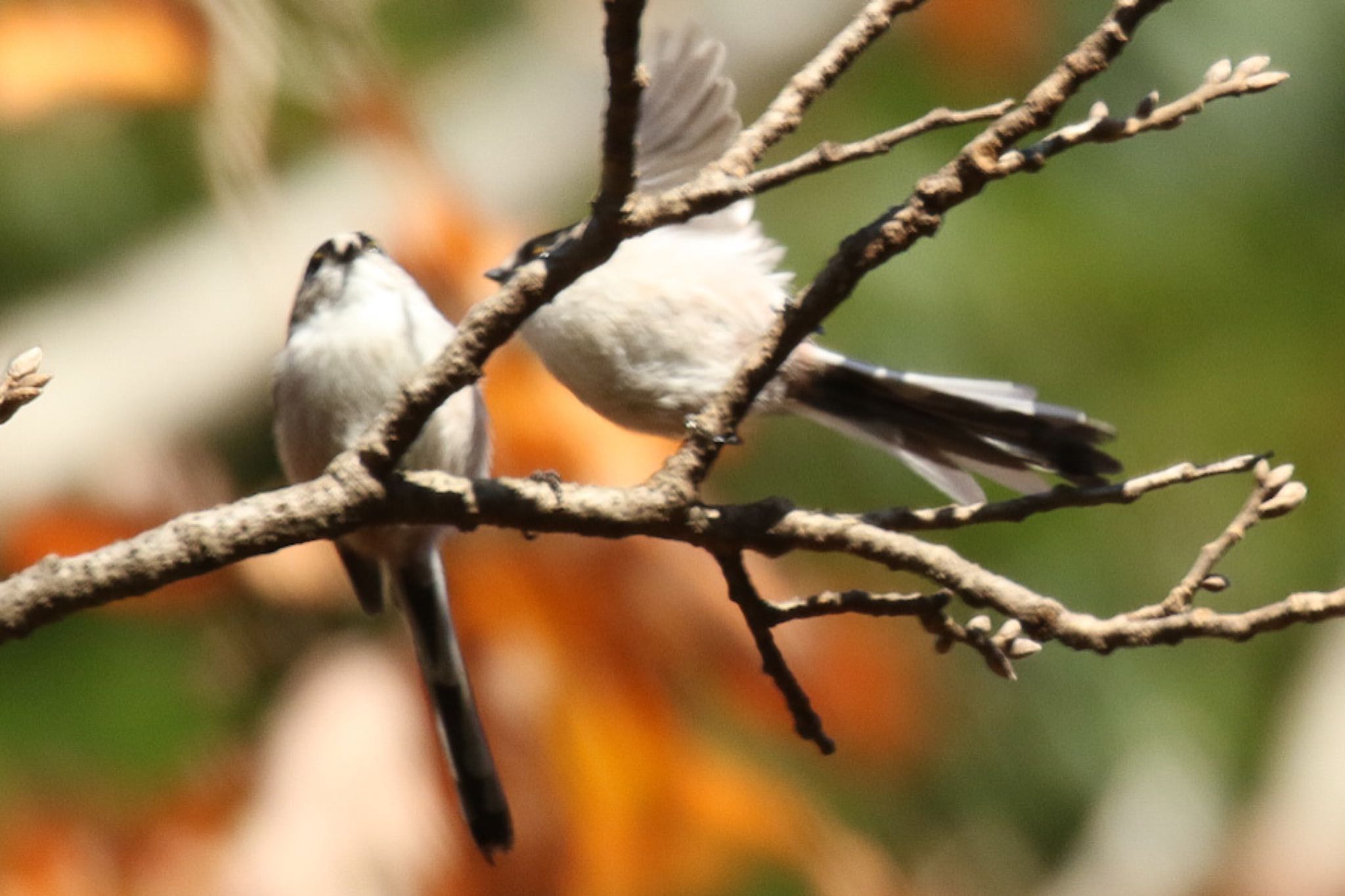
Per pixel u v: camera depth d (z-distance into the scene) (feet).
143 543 16.94
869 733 27.48
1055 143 16.76
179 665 28.09
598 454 24.02
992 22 37.96
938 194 16.99
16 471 31.65
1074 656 38.29
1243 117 39.93
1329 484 38.06
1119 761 38.04
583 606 23.43
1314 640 38.06
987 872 35.88
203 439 35.29
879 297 37.32
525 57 40.78
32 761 27.22
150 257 37.35
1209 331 38.37
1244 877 33.53
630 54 15.64
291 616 27.14
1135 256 38.50
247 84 23.85
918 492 37.01
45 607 16.76
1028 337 37.73
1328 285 38.88
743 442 18.10
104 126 37.76
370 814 22.29
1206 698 38.55
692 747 23.67
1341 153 40.09
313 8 24.16
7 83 22.82
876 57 39.22
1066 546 36.81
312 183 33.81
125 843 24.14
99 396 34.09
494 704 23.08
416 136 24.13
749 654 23.97
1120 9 16.29
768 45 41.78
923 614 17.44
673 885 23.39
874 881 23.94
